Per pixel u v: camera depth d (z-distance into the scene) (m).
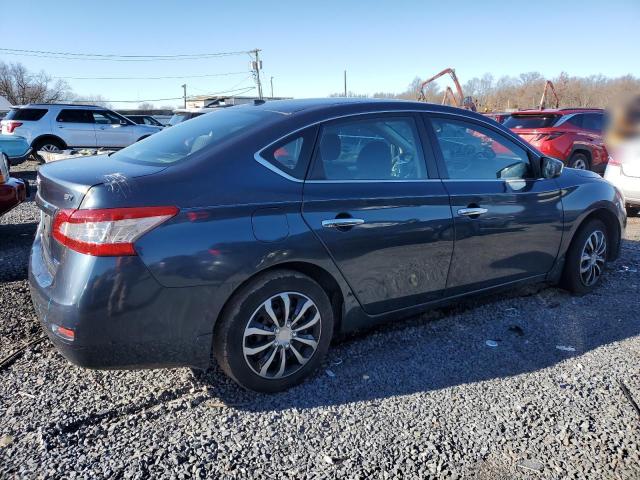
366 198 3.17
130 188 2.54
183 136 3.31
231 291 2.74
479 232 3.70
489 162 3.92
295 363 3.10
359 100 3.51
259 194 2.83
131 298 2.50
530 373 3.32
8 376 3.11
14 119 14.61
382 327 3.93
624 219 4.90
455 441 2.65
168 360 2.70
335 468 2.44
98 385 3.06
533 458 2.54
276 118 3.14
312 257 2.97
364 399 3.01
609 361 3.48
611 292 4.73
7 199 5.64
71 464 2.41
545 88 24.25
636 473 2.46
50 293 2.57
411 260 3.41
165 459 2.46
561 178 4.38
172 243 2.56
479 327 3.97
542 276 4.31
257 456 2.51
